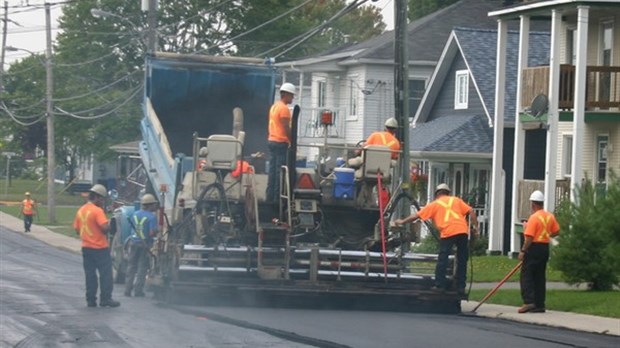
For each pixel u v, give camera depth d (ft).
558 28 350.23
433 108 495.00
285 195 217.36
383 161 221.05
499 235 380.17
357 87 537.24
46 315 195.31
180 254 206.18
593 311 213.25
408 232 222.89
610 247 241.14
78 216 212.02
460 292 212.02
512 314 211.82
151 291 248.93
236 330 172.45
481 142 431.02
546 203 346.74
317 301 213.05
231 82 275.59
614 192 246.06
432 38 545.85
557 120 349.00
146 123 278.67
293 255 209.46
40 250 449.48
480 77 443.73
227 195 219.00
